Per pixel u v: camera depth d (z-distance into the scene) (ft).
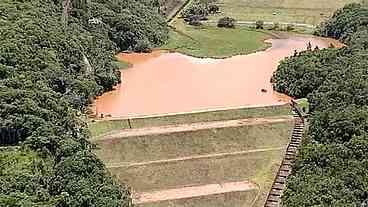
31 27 481.46
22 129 364.17
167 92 543.80
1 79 407.44
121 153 420.77
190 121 471.62
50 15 548.72
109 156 416.46
